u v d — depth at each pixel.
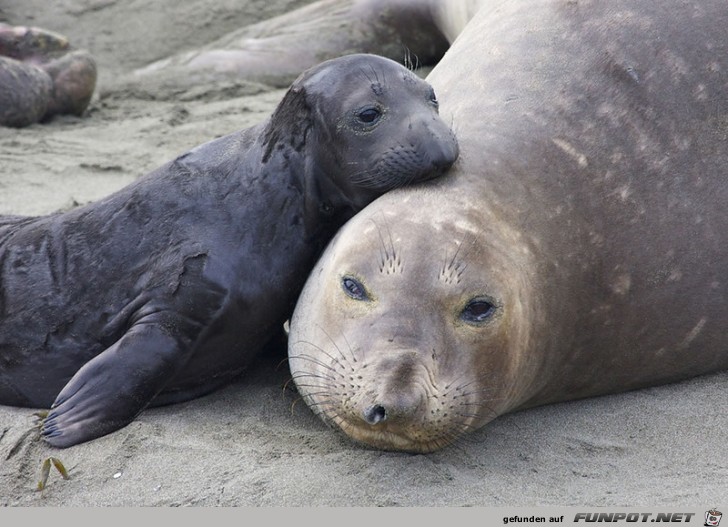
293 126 25.55
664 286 24.33
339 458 21.70
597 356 24.16
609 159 24.41
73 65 48.38
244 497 20.56
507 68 26.23
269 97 49.56
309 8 54.59
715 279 24.80
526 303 22.19
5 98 46.00
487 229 22.23
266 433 23.19
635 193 24.33
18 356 25.98
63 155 42.19
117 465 21.95
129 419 23.28
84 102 48.75
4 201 37.12
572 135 24.47
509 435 23.05
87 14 59.12
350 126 24.30
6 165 40.91
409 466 21.38
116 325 25.20
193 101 50.16
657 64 25.80
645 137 24.89
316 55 52.59
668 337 24.61
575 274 23.34
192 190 26.09
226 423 23.83
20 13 59.41
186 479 21.31
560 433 23.16
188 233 25.39
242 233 25.23
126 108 49.84
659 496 20.34
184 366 24.47
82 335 25.62
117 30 58.25
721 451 22.19
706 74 25.89
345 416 21.03
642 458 22.02
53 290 26.16
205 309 24.48
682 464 21.70
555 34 26.73
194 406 24.92
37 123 47.50
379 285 21.53
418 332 20.98
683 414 23.84
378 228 22.23
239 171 26.05
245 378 26.25
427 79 29.41
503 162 23.59
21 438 23.12
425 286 21.30
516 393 22.89
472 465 21.73
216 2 58.44
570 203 23.64
